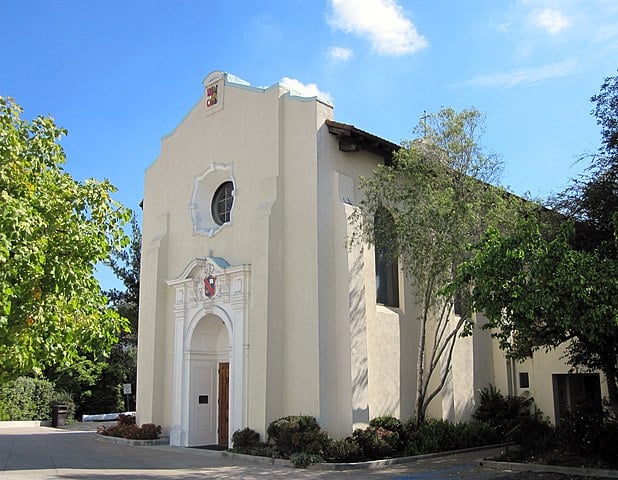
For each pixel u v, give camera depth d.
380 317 17.94
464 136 16.50
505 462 14.62
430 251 15.55
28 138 8.71
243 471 14.05
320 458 14.73
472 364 20.84
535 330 13.27
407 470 14.27
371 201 16.86
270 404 16.55
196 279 19.75
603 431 14.42
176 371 19.88
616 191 14.38
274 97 18.62
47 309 8.01
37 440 20.88
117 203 9.16
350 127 17.39
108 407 33.81
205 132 20.95
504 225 15.45
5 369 8.10
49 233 8.16
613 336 12.70
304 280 17.00
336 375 16.62
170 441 19.45
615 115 14.62
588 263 11.91
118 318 9.13
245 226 18.75
